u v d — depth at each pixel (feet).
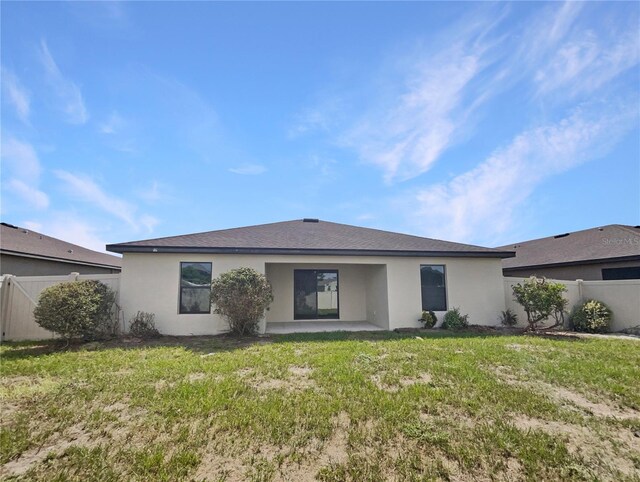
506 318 42.32
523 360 22.80
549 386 17.94
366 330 39.29
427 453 11.37
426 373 20.08
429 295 41.98
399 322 40.47
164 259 36.68
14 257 45.42
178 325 35.96
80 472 10.26
